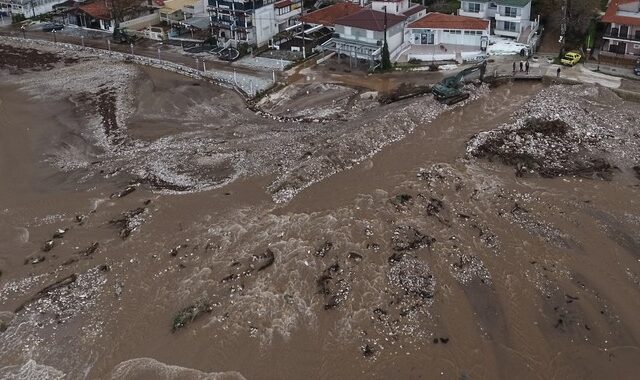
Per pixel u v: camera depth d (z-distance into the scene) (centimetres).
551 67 6794
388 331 3525
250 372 3328
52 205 4900
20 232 4594
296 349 3447
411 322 3578
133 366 3397
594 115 5828
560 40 7325
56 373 3384
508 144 5353
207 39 8162
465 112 6103
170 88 6856
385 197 4681
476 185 4809
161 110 6397
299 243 4219
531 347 3416
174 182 5072
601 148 5303
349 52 7138
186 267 4091
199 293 3862
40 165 5531
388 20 7181
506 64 6944
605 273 3922
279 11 8244
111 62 7738
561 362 3325
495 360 3338
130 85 7000
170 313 3738
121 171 5306
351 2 8831
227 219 4544
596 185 4822
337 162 5147
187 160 5375
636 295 3756
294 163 5159
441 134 5659
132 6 9275
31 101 6819
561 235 4250
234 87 6788
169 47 8169
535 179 4903
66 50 8319
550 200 4622
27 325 3703
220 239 4325
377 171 5066
